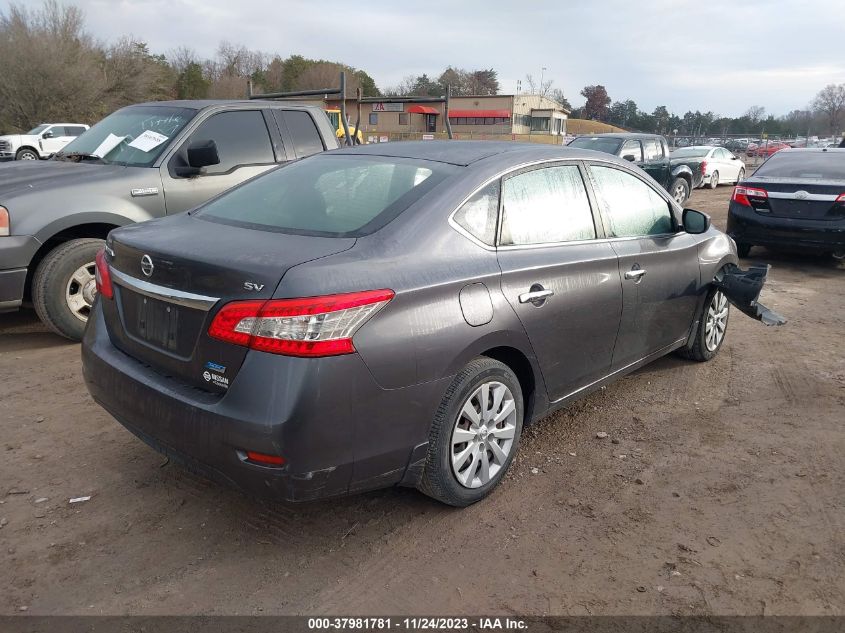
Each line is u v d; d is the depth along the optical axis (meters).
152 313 3.00
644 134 15.09
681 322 4.86
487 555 3.03
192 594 2.74
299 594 2.76
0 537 3.05
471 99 55.91
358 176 3.54
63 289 5.30
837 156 9.77
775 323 4.99
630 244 4.18
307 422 2.59
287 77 86.50
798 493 3.59
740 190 9.48
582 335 3.78
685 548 3.11
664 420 4.44
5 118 39.25
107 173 5.53
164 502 3.36
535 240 3.56
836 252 9.02
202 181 5.92
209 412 2.69
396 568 2.93
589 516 3.34
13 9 39.16
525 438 4.16
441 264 3.04
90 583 2.78
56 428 4.09
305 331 2.57
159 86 47.81
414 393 2.88
